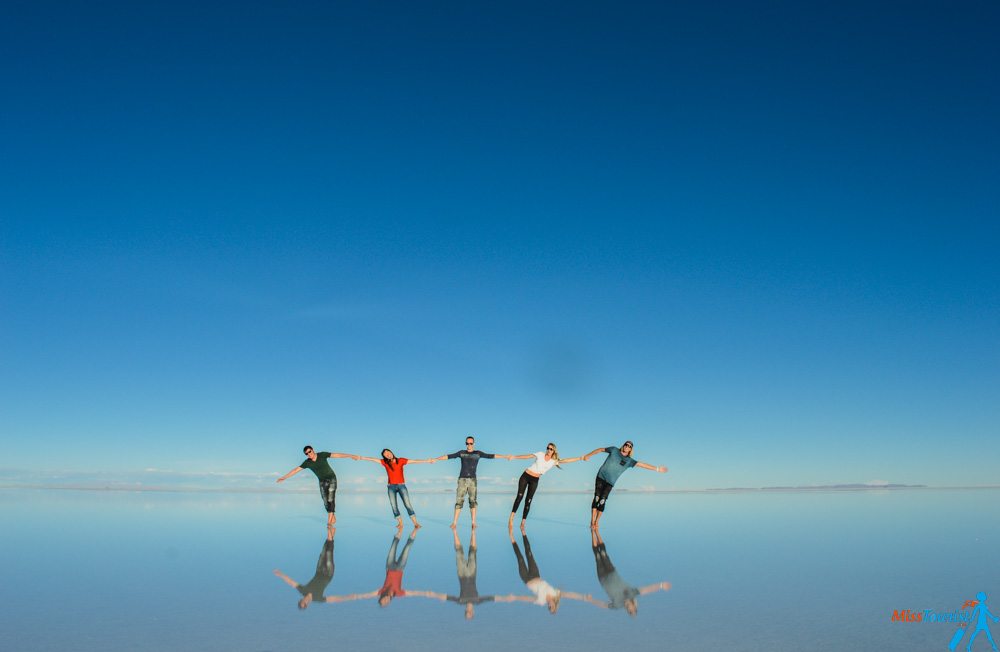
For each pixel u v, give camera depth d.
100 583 8.50
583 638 5.74
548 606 7.04
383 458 15.84
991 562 10.00
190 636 5.83
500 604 7.16
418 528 15.94
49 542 12.89
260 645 5.53
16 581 8.66
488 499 33.62
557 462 15.35
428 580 8.69
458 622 6.33
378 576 9.02
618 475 15.18
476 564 10.09
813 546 12.17
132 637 5.80
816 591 7.83
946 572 9.13
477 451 15.72
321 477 14.41
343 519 18.62
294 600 7.39
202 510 21.84
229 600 7.40
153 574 9.20
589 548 12.05
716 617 6.50
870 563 10.02
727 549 11.84
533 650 5.37
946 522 16.91
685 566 9.84
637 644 5.55
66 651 5.36
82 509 21.38
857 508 23.16
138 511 20.88
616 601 7.29
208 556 11.02
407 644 5.55
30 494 31.53
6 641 5.69
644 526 16.58
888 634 5.84
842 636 5.79
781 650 5.36
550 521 18.25
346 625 6.21
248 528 15.81
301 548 12.07
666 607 6.97
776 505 25.69
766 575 8.98
